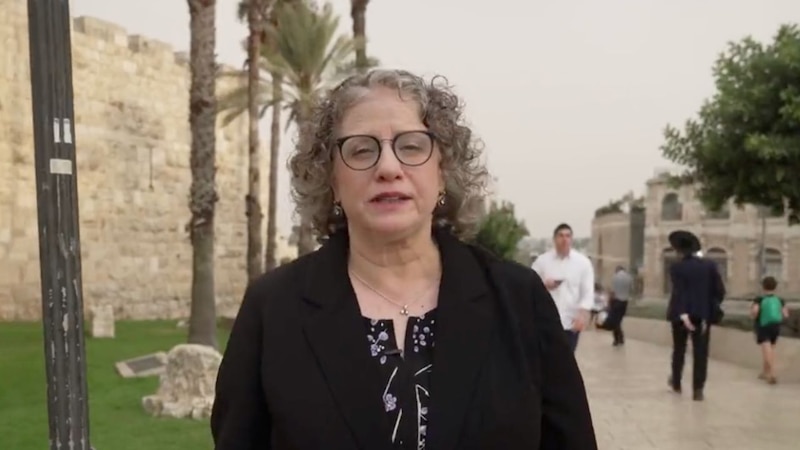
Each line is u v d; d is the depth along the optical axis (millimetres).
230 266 31438
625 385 11664
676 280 10484
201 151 14078
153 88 26906
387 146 2064
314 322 2018
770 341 12023
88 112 24266
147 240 26672
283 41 24547
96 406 8938
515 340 2018
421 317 2062
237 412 2051
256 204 23953
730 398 10438
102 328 17953
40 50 2594
